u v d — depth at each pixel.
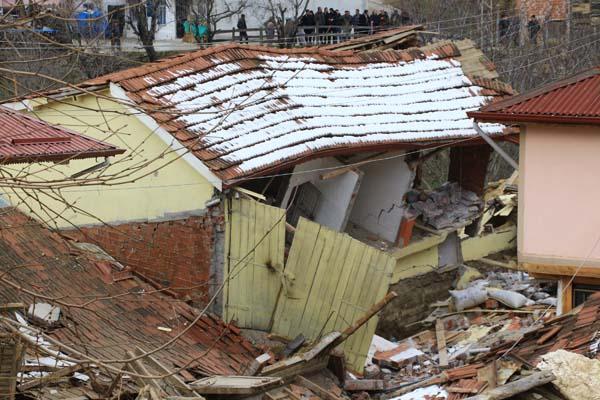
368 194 24.81
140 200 21.34
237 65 23.58
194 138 20.48
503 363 14.62
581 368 13.35
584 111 18.47
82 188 21.98
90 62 22.47
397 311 24.02
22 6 11.26
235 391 15.98
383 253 19.58
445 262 25.61
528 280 24.56
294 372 17.78
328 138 22.23
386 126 23.66
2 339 12.26
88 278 19.58
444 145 24.19
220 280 20.55
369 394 18.75
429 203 25.14
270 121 22.05
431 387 15.26
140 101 21.00
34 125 16.72
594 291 19.02
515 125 19.19
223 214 20.42
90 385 13.85
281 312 20.34
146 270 21.34
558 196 18.88
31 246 19.66
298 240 20.22
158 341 18.16
